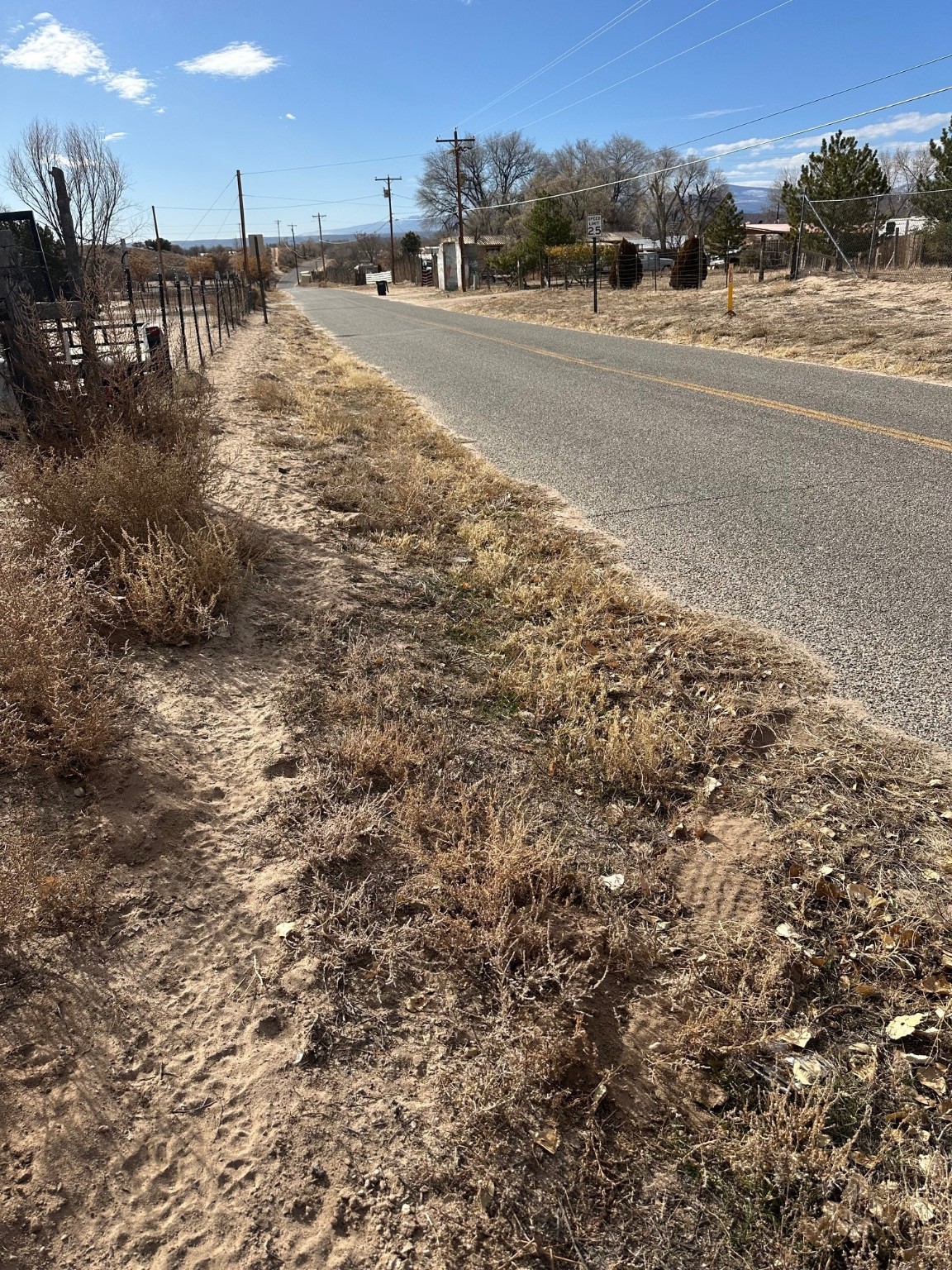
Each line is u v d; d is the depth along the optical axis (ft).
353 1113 7.04
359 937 8.70
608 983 8.47
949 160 80.79
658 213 209.77
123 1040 7.47
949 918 8.97
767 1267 6.17
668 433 31.63
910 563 18.16
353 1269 6.01
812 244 92.02
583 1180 6.69
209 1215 6.26
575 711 12.87
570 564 18.74
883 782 11.10
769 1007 8.17
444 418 37.04
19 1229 6.03
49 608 12.07
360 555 18.84
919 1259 6.11
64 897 8.58
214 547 15.20
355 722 12.31
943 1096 7.29
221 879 9.29
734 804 11.00
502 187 276.41
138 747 11.07
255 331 82.28
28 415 20.67
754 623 15.76
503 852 9.64
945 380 38.83
